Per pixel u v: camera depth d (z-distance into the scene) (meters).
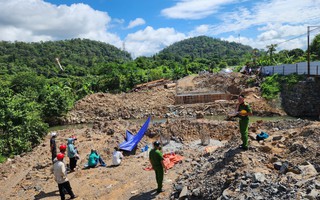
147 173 14.12
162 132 23.83
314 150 9.98
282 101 40.47
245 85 50.22
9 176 16.64
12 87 58.69
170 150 19.95
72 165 15.96
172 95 53.00
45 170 16.75
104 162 17.28
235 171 9.48
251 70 57.81
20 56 140.75
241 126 10.77
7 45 169.50
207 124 24.77
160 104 49.53
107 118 46.25
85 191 12.80
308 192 7.35
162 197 10.80
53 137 16.36
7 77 67.25
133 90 61.62
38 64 119.25
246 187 8.44
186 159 15.14
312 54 61.66
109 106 49.28
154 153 10.97
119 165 16.45
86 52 199.62
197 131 23.86
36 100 49.19
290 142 11.26
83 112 48.16
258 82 47.56
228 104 44.12
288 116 37.97
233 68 91.62
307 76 38.88
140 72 72.31
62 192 11.84
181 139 22.59
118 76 67.12
